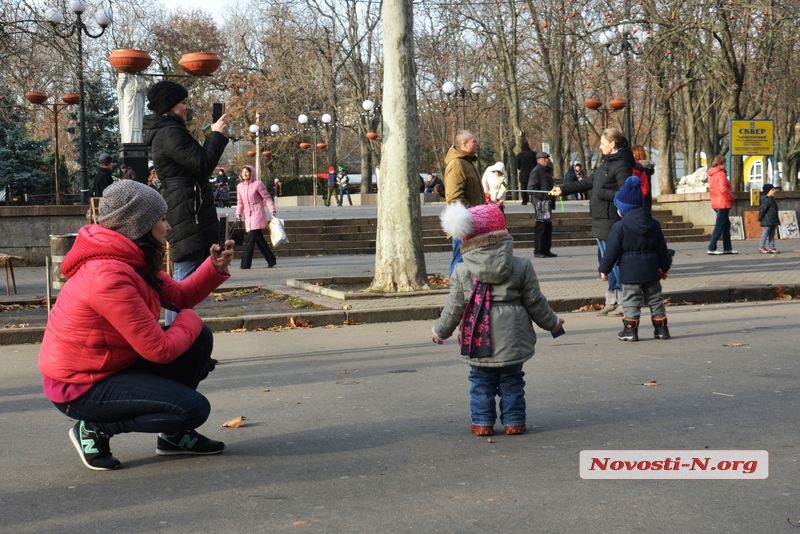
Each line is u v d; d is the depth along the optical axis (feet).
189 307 17.43
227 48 217.36
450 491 15.15
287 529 13.41
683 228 94.02
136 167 82.79
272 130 181.27
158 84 25.64
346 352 31.63
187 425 16.30
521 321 18.70
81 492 15.58
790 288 45.98
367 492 15.17
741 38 104.27
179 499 14.99
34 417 22.24
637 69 108.17
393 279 45.03
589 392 23.38
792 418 19.93
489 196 46.98
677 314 40.04
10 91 93.71
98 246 15.87
